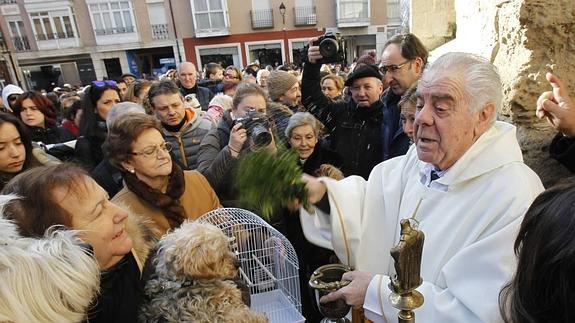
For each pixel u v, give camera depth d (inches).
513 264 40.6
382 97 112.1
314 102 109.2
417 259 35.2
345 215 59.1
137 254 50.9
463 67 48.0
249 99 108.9
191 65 199.0
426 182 56.1
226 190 87.5
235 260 53.3
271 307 71.2
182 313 46.3
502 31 75.7
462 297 42.6
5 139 80.2
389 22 836.0
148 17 820.0
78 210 42.7
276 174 52.0
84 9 809.5
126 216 48.2
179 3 813.2
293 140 92.4
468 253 44.2
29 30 816.3
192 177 83.7
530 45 68.8
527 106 70.3
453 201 51.1
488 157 49.1
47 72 852.6
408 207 56.8
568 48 66.3
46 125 149.6
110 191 90.8
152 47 840.3
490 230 45.5
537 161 69.1
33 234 37.6
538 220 23.9
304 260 81.6
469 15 100.1
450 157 50.4
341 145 105.6
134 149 69.8
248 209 77.4
